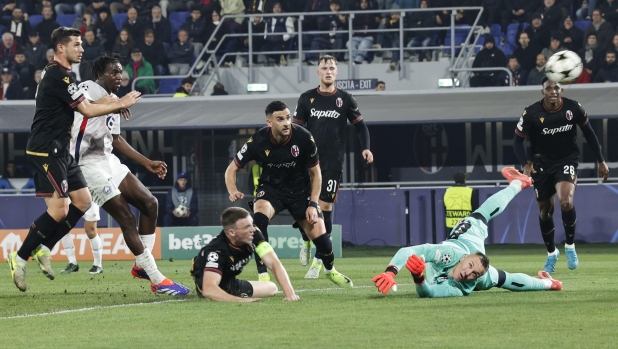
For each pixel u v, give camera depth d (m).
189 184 43.09
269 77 46.75
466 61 45.59
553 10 47.12
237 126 41.31
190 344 11.17
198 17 49.94
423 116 40.69
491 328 12.19
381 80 45.38
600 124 42.69
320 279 22.52
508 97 41.88
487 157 43.59
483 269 15.71
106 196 18.08
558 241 41.22
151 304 15.87
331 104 23.25
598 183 41.03
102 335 12.10
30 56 49.81
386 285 14.69
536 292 17.11
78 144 18.28
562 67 21.08
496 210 17.80
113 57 18.72
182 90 45.94
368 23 48.12
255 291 16.69
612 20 46.09
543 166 24.06
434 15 47.56
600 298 15.85
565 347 10.59
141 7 52.84
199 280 16.47
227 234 15.70
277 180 18.72
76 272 27.61
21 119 42.31
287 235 35.06
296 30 49.31
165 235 35.69
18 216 42.59
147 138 45.31
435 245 16.14
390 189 42.06
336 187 23.42
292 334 11.85
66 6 54.44
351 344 10.98
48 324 13.34
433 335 11.63
